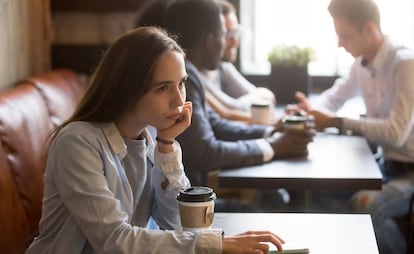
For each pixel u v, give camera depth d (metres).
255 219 2.07
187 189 1.77
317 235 1.92
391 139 3.23
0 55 3.26
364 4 3.35
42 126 2.99
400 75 3.25
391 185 3.24
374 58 3.41
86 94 1.80
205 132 2.71
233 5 4.29
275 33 4.45
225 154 2.70
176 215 1.95
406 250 3.13
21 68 3.58
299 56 4.09
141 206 1.96
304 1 4.39
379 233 3.17
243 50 4.48
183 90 1.80
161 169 1.91
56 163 1.72
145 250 1.61
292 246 1.75
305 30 4.42
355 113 3.91
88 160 1.70
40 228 1.82
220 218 2.09
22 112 2.83
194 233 1.65
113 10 4.03
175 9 2.85
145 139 1.92
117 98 1.74
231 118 3.56
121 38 1.77
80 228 1.70
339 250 1.80
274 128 3.17
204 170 2.71
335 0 3.42
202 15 2.83
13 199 2.56
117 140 1.78
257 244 1.63
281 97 4.13
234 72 4.12
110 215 1.66
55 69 4.09
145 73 1.72
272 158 2.83
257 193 3.56
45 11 3.93
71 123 1.77
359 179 2.51
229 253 1.61
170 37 1.91
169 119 1.78
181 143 2.69
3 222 2.43
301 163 2.75
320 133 3.42
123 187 1.81
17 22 3.52
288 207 3.21
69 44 4.11
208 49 2.88
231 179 2.56
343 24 3.40
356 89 3.79
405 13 4.20
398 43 3.41
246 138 3.18
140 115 1.78
